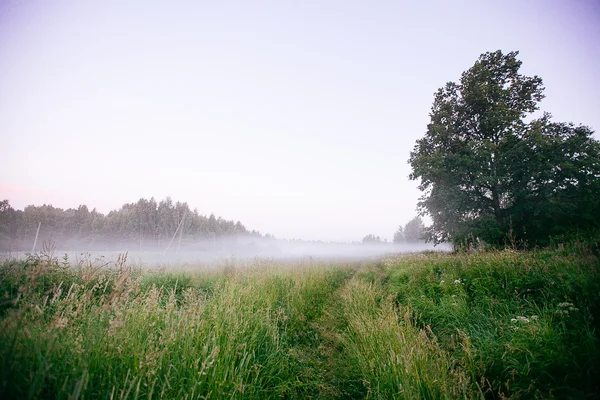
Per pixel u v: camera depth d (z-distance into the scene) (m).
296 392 3.20
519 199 15.28
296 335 4.79
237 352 3.05
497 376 2.82
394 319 4.21
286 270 9.75
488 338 3.46
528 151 14.79
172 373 2.40
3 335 1.91
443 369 2.74
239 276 7.22
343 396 3.18
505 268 5.39
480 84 18.25
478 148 16.33
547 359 2.67
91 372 2.11
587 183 13.70
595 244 5.76
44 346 2.12
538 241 13.62
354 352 3.86
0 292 3.32
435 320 4.94
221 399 2.37
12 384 1.59
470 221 15.98
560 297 3.86
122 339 2.47
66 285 4.14
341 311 6.47
